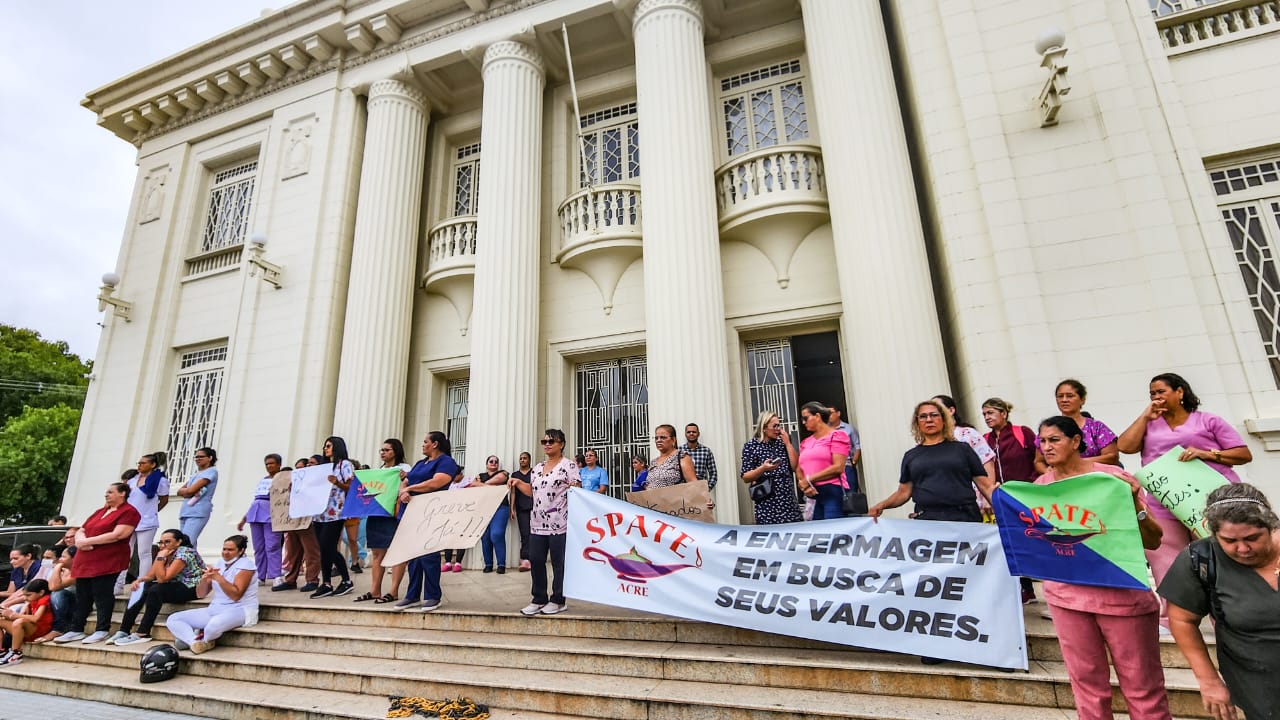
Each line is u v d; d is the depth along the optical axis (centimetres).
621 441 905
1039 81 671
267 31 1106
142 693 455
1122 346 582
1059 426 290
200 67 1171
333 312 988
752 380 858
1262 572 207
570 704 371
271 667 458
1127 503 269
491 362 833
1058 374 590
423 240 1083
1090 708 262
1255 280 590
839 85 757
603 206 920
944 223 669
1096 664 263
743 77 966
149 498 683
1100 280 602
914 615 366
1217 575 216
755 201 826
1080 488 282
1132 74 647
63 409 2114
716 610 417
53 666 538
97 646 546
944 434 397
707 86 895
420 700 392
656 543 452
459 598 569
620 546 462
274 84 1149
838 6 784
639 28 884
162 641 558
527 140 939
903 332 650
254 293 1038
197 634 515
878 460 638
